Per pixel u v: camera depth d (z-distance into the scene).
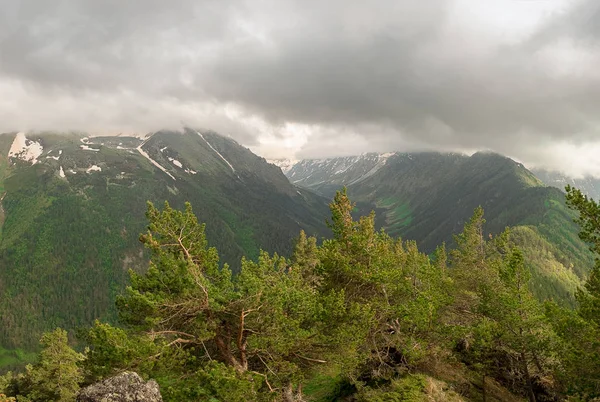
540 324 22.97
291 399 19.02
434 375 24.50
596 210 17.23
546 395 24.70
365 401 19.66
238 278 19.61
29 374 41.31
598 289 18.17
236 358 19.28
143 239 19.11
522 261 25.73
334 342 19.48
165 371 15.81
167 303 16.78
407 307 23.69
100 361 14.42
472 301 32.53
